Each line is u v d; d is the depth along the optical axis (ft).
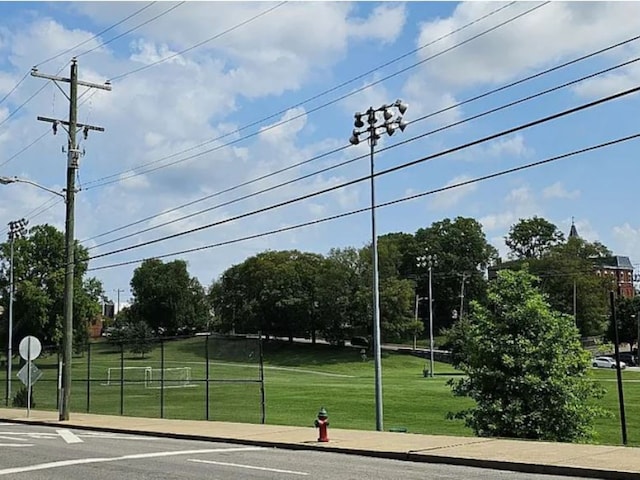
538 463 46.60
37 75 101.55
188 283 531.91
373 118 89.97
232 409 134.92
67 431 82.38
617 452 51.62
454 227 488.85
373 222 89.51
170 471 45.73
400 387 195.31
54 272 272.51
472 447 56.29
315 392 180.14
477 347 75.10
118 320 517.96
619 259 513.04
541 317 74.59
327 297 417.49
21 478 42.91
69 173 104.37
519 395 73.20
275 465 49.14
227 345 417.90
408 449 56.03
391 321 392.68
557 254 413.18
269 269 447.42
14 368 280.10
